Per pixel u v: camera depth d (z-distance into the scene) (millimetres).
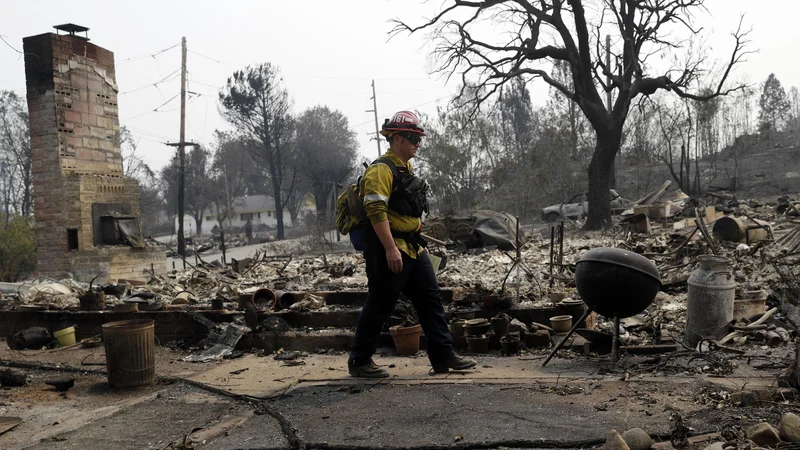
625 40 25797
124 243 14039
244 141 67188
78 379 5461
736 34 25125
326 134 70500
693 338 5094
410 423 3676
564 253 13281
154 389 4984
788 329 5262
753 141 50969
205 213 100875
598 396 3939
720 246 11898
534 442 3242
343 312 6430
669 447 3059
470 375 4672
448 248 17484
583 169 36938
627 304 4605
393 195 4516
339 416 3893
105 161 14438
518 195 34375
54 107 13211
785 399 3617
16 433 3980
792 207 18219
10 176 43531
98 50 14375
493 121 36625
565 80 37969
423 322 4848
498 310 6086
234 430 3811
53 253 13367
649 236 16188
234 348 6133
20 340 6953
